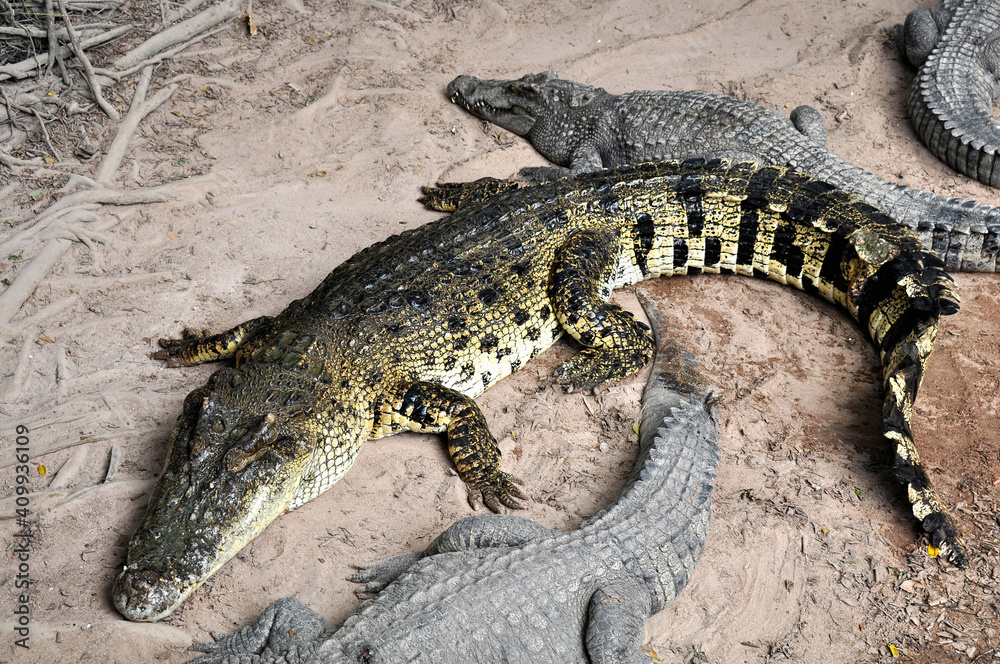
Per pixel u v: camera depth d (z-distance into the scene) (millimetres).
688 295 2779
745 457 2459
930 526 2309
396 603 2127
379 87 3285
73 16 3223
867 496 2402
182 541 2195
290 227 2873
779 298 2768
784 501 2393
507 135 3197
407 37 3477
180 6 3377
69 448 2424
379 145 3109
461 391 2553
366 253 2625
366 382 2434
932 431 2492
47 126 3027
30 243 2766
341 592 2264
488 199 2760
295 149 3082
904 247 2600
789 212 2693
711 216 2752
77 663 2154
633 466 2445
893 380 2416
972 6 3221
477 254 2604
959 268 2783
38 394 2516
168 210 2889
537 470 2443
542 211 2697
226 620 2227
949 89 3074
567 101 3107
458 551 2225
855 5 3584
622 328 2611
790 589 2283
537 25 3564
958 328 2676
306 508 2371
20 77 3072
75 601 2221
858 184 2850
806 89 3293
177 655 2174
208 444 2248
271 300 2713
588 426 2518
